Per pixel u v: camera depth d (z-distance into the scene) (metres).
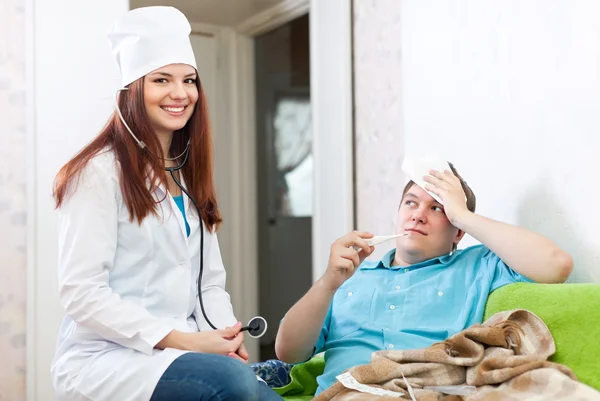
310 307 1.75
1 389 2.52
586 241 1.91
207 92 4.27
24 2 2.58
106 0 2.68
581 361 1.52
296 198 4.65
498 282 1.77
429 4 2.52
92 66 2.65
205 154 1.76
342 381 1.54
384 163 2.91
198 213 1.72
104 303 1.47
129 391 1.43
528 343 1.57
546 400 1.39
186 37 1.69
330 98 3.18
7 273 2.54
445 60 2.44
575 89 1.93
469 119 2.34
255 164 4.40
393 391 1.50
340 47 3.12
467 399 1.46
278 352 1.84
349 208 3.09
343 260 1.69
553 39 2.01
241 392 1.39
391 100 2.86
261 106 4.48
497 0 2.21
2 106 2.55
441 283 1.83
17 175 2.57
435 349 1.57
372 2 2.98
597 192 1.87
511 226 1.78
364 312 1.85
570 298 1.59
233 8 3.97
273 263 4.54
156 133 1.68
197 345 1.50
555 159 2.00
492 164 2.24
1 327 2.53
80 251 1.49
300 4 3.72
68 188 1.53
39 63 2.57
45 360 2.55
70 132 2.62
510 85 2.16
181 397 1.39
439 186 1.86
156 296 1.60
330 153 3.18
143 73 1.61
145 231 1.57
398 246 1.93
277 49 4.52
